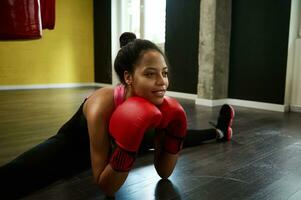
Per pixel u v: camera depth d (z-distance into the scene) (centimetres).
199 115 361
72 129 161
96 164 137
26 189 140
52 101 455
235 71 446
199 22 466
